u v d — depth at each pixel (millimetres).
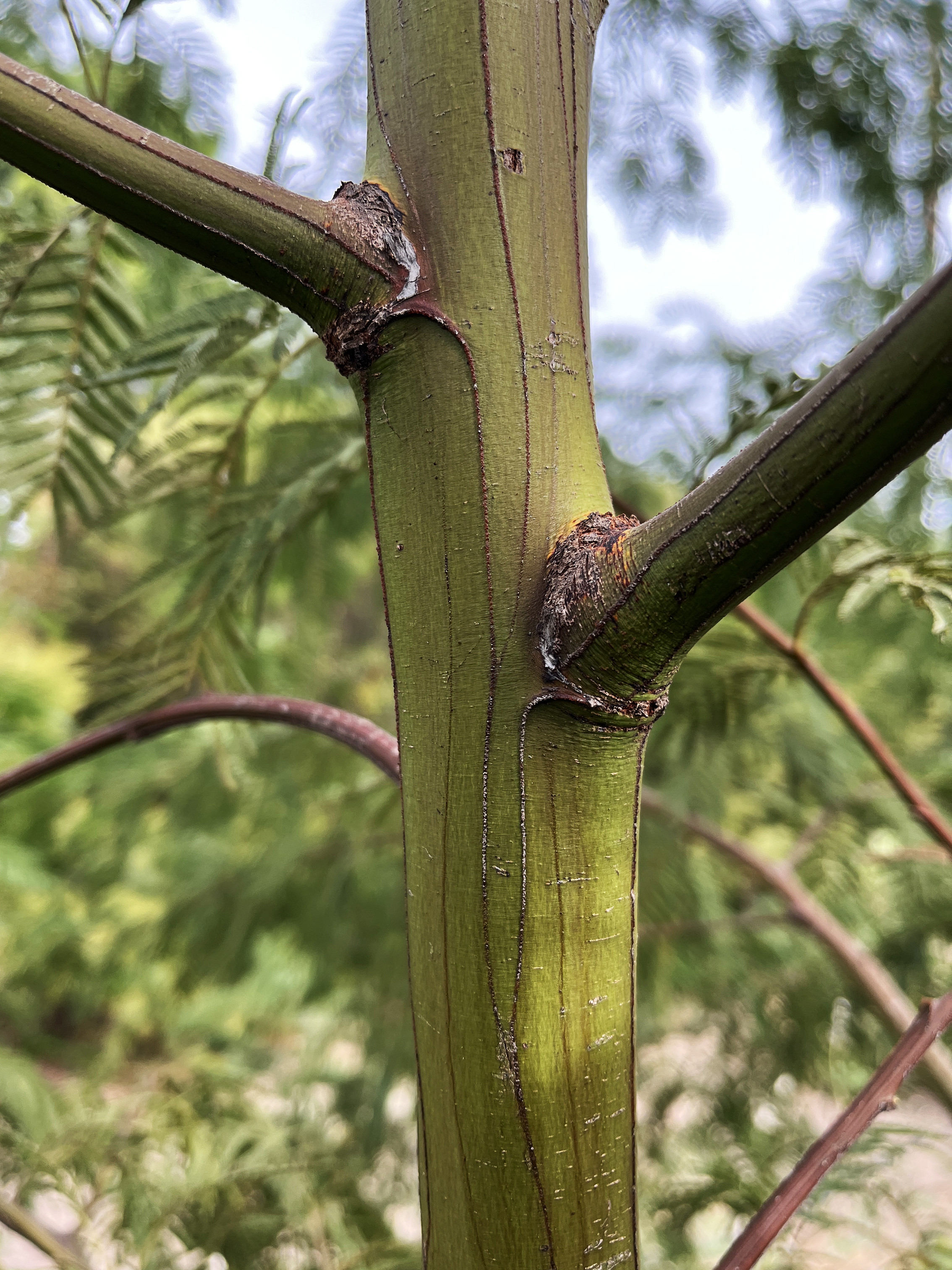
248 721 330
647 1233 763
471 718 204
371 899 1078
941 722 1061
